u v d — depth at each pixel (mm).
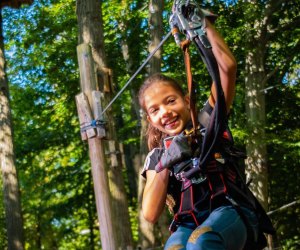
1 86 16719
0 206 23828
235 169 2430
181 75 16531
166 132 2475
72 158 23156
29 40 17891
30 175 22906
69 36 18031
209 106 2447
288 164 19469
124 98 19859
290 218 19938
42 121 20469
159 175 2467
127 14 17094
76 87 18062
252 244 2348
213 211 2277
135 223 24828
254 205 2355
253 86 16688
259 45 16781
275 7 16562
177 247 2260
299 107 19422
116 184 13078
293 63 18703
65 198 24656
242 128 16250
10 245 16266
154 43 14164
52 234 26578
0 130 16656
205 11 2354
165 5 16562
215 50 2283
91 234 24547
